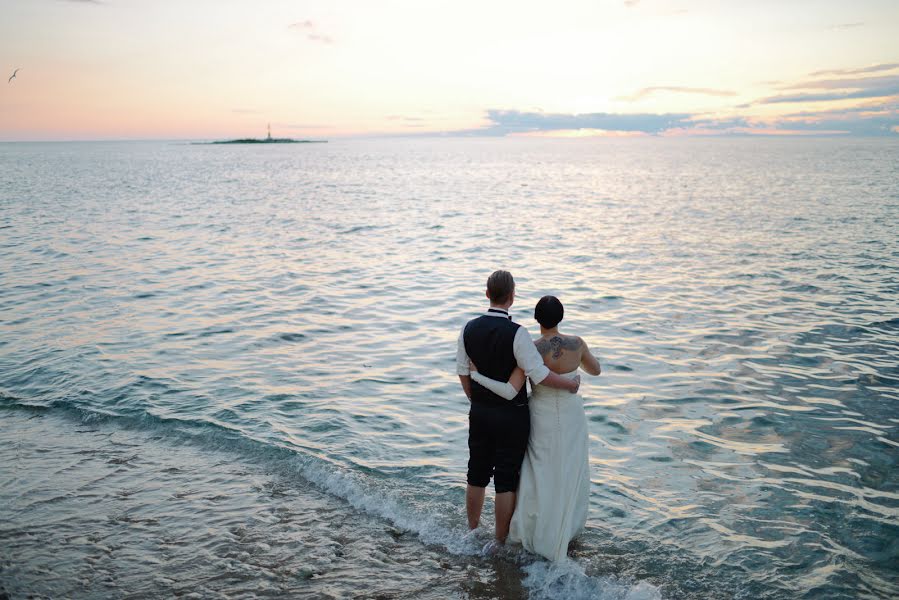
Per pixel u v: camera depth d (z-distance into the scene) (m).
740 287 12.02
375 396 6.85
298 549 3.99
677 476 5.01
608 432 5.85
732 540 4.11
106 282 12.77
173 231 20.91
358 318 10.17
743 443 5.59
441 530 4.25
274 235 20.14
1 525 4.20
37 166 81.94
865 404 6.42
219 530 4.20
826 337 8.77
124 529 4.18
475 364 3.96
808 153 134.00
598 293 11.72
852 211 25.23
